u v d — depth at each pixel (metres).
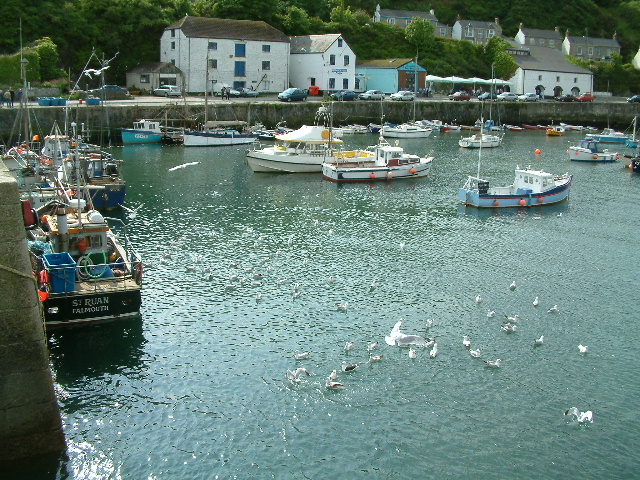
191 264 28.42
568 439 16.45
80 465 15.02
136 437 16.11
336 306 24.12
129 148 65.88
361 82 106.88
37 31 85.06
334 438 16.25
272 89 98.31
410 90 107.81
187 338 21.23
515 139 85.38
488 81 107.62
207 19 93.38
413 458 15.61
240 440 16.09
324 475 14.96
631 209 41.97
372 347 20.47
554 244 33.25
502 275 28.14
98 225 22.39
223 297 24.73
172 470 15.01
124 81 92.38
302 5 118.19
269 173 53.41
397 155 52.47
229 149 67.00
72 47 88.69
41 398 14.62
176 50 91.12
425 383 18.80
